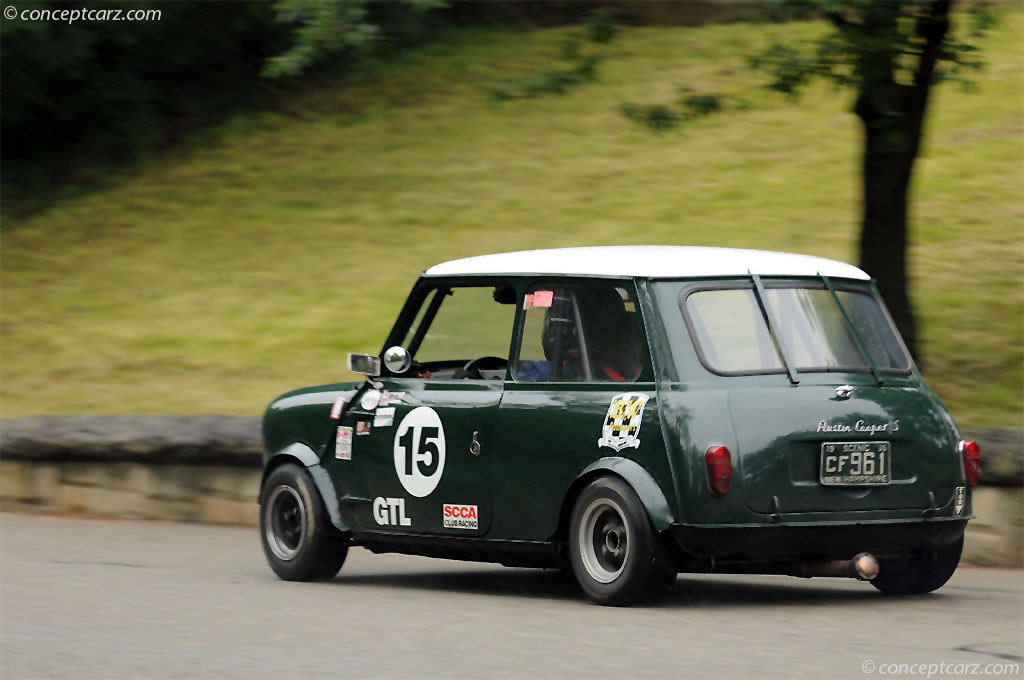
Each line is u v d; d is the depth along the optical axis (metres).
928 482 27.77
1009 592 30.25
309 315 59.69
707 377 26.50
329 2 41.19
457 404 29.48
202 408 51.72
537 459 27.91
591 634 24.19
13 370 58.75
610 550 26.88
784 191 63.81
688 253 28.34
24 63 79.88
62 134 83.81
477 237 64.69
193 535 42.44
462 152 74.19
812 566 27.00
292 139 79.75
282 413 33.16
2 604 28.73
